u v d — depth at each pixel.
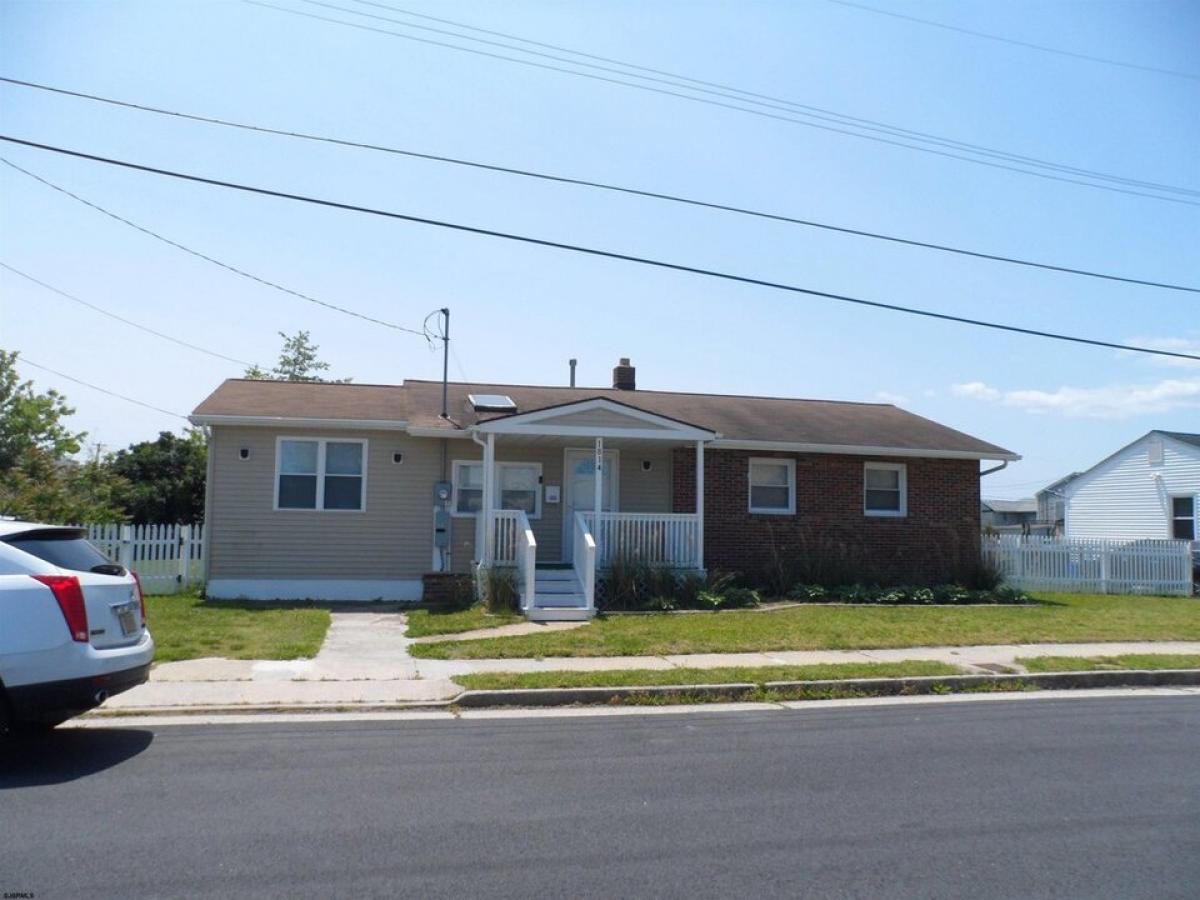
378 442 19.95
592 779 7.72
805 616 17.25
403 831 6.33
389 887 5.35
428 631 15.31
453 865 5.71
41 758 8.24
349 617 17.12
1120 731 9.90
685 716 10.57
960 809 7.00
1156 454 33.12
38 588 7.82
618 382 25.12
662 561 19.09
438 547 19.80
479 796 7.19
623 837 6.28
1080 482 35.91
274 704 10.50
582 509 20.91
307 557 19.55
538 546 20.62
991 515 60.97
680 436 19.03
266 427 19.55
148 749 8.60
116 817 6.55
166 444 32.97
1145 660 14.05
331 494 19.78
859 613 17.88
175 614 16.48
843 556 21.31
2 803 6.87
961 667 13.15
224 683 11.34
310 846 6.01
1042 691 12.60
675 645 14.20
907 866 5.80
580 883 5.45
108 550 19.23
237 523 19.36
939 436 23.61
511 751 8.70
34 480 22.52
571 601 17.48
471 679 11.58
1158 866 5.84
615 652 13.70
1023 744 9.21
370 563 19.73
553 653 13.51
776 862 5.85
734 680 11.95
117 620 8.43
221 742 8.91
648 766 8.18
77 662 7.84
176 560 19.70
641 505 21.12
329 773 7.82
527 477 20.75
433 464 20.11
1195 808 7.09
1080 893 5.41
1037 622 17.48
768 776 7.88
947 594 20.77
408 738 9.22
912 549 22.42
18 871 5.53
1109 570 24.77
